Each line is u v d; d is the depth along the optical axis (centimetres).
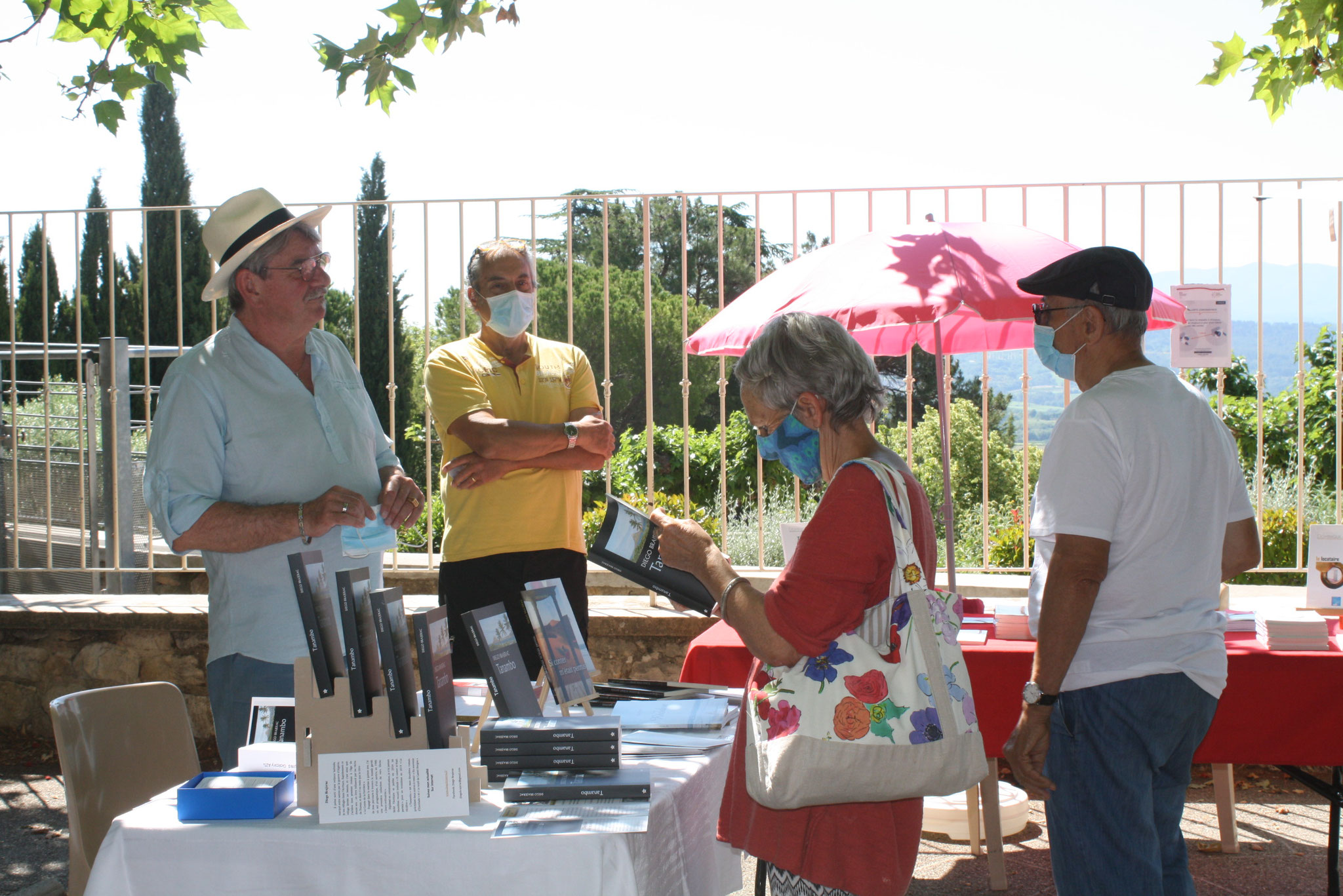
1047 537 219
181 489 262
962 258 330
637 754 233
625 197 487
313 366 287
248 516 259
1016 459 809
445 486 377
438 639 210
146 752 271
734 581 199
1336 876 315
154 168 2577
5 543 571
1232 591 507
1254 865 367
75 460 606
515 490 362
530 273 372
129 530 557
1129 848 214
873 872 190
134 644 507
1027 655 329
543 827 188
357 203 488
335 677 202
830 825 192
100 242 1580
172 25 422
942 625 190
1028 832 410
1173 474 213
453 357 372
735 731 236
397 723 200
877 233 364
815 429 202
